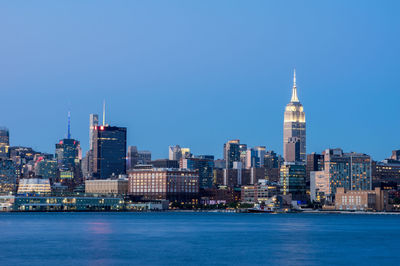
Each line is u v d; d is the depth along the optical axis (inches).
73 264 6963.6
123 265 6894.7
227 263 7081.7
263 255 7869.1
